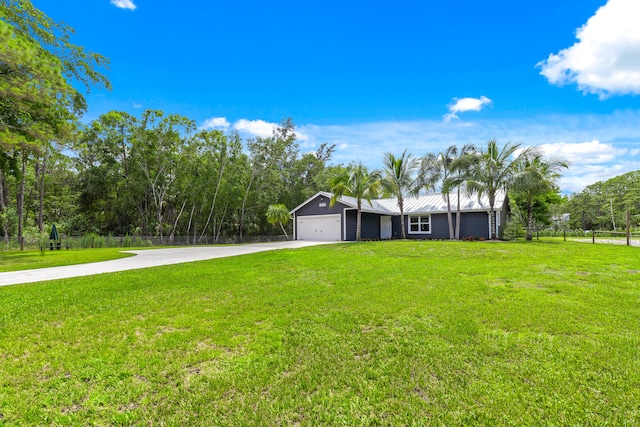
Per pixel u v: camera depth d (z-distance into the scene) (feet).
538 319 13.97
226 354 11.07
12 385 9.08
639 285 20.68
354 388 8.84
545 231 118.73
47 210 103.60
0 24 31.14
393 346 11.46
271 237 102.58
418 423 7.33
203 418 7.59
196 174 93.76
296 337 12.49
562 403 7.92
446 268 28.30
